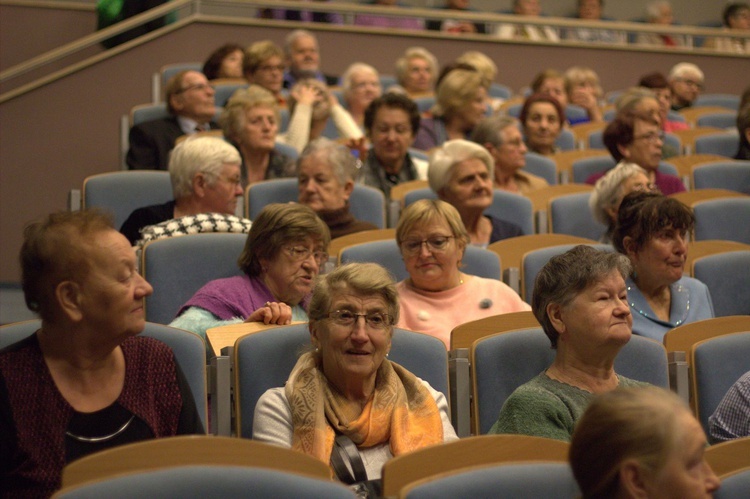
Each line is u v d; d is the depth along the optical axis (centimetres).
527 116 573
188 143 375
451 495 160
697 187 505
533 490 164
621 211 319
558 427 226
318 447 224
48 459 188
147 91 655
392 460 176
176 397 208
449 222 320
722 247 386
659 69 820
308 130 538
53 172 616
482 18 788
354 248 345
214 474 147
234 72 658
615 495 128
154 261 324
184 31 699
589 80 728
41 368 194
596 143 634
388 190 484
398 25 772
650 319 314
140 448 166
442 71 625
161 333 244
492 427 238
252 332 254
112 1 656
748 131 529
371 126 489
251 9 729
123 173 423
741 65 832
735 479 174
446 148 405
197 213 373
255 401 248
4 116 610
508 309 321
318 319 237
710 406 273
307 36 687
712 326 295
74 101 628
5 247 596
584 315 233
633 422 127
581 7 830
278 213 298
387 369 242
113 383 201
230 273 329
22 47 654
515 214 441
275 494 148
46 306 192
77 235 191
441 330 312
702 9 869
